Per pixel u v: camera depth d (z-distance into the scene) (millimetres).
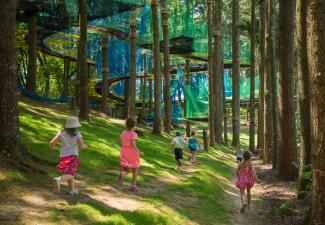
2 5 9328
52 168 9984
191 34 27406
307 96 11508
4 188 7883
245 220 10117
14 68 9461
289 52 15062
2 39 9250
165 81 26156
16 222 6422
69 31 26891
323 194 7461
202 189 11688
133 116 24328
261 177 17047
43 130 14898
